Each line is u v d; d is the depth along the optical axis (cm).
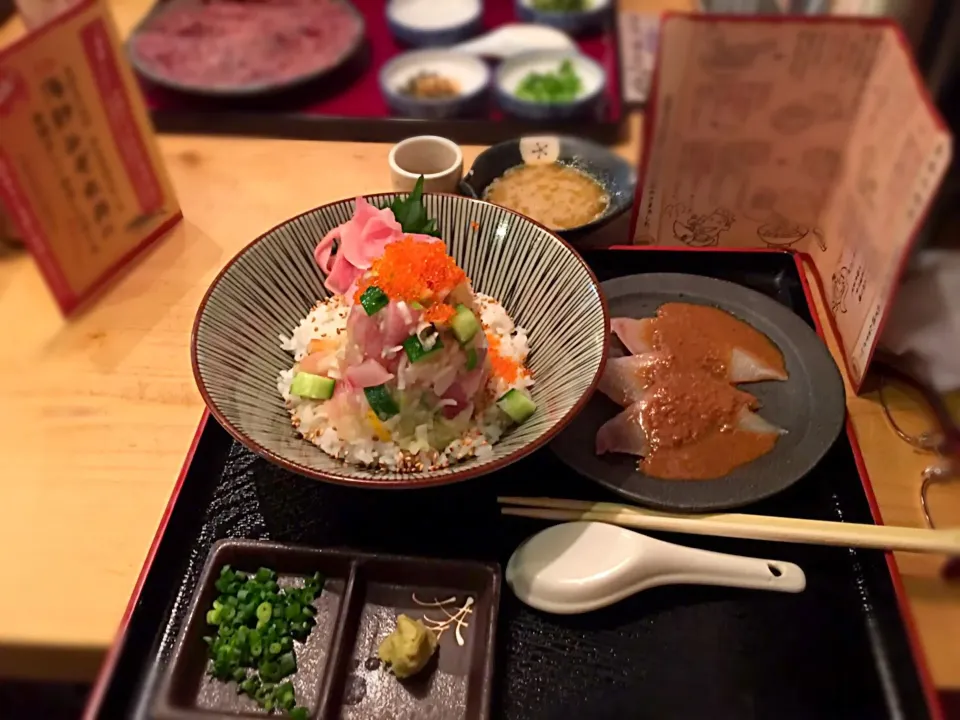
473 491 36
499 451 35
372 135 58
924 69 39
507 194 50
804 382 39
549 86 61
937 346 39
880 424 39
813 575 34
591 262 46
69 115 40
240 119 58
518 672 31
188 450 38
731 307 43
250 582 32
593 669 31
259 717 29
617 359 40
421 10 73
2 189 38
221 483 36
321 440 36
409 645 29
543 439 32
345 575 33
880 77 36
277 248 40
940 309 39
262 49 64
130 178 46
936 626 32
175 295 46
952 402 39
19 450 38
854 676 31
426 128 58
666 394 38
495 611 31
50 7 43
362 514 35
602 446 36
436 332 34
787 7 53
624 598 33
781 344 41
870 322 38
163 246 49
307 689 30
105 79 42
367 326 34
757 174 42
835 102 38
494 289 43
